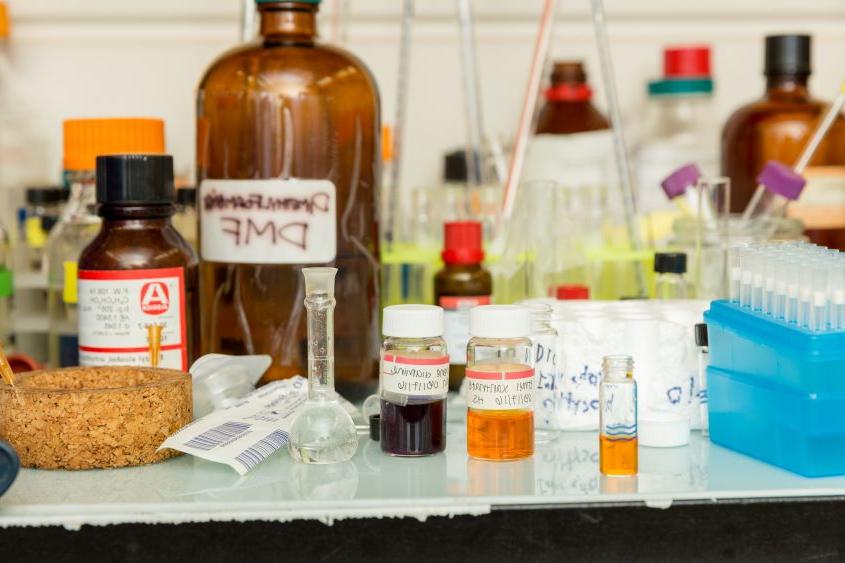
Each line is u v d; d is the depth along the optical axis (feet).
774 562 2.36
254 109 3.22
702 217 3.54
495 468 2.60
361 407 3.31
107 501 2.33
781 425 2.58
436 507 2.29
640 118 4.99
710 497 2.35
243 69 3.25
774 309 2.69
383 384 2.75
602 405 2.55
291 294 3.24
